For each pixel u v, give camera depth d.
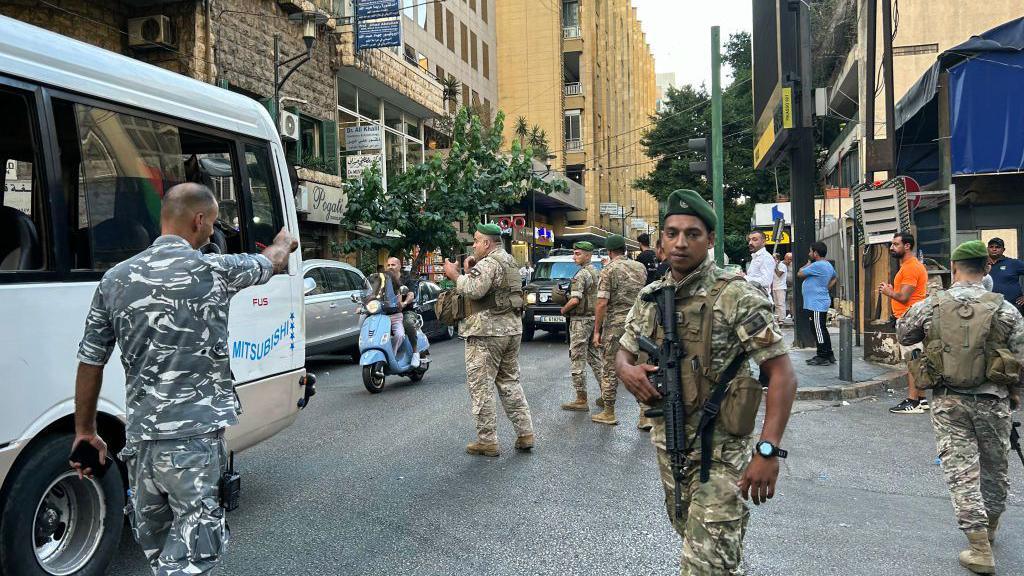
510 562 4.00
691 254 2.71
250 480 5.59
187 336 2.88
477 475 5.66
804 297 10.91
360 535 4.41
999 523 4.64
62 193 3.65
